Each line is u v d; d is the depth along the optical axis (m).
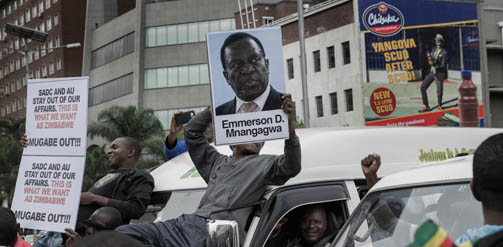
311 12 48.22
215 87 5.07
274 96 5.07
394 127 6.19
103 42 81.00
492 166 2.14
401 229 3.21
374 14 39.91
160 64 73.88
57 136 5.39
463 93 40.09
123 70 76.88
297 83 50.62
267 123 5.04
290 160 4.89
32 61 95.12
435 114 40.00
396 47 39.84
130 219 5.48
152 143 55.56
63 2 87.25
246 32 5.10
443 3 40.38
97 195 5.41
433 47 40.19
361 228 3.41
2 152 60.66
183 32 73.44
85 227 4.98
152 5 74.56
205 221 4.77
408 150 6.07
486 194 2.17
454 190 3.11
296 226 5.26
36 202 5.41
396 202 3.30
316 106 48.34
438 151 6.27
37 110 5.53
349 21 44.19
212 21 72.62
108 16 83.62
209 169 5.43
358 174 5.51
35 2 94.69
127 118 57.75
